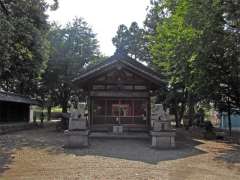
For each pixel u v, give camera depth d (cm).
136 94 2727
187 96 3884
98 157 1678
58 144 2241
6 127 3375
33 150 1948
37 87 4912
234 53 2339
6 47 1958
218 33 2309
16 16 2255
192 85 2886
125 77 2734
